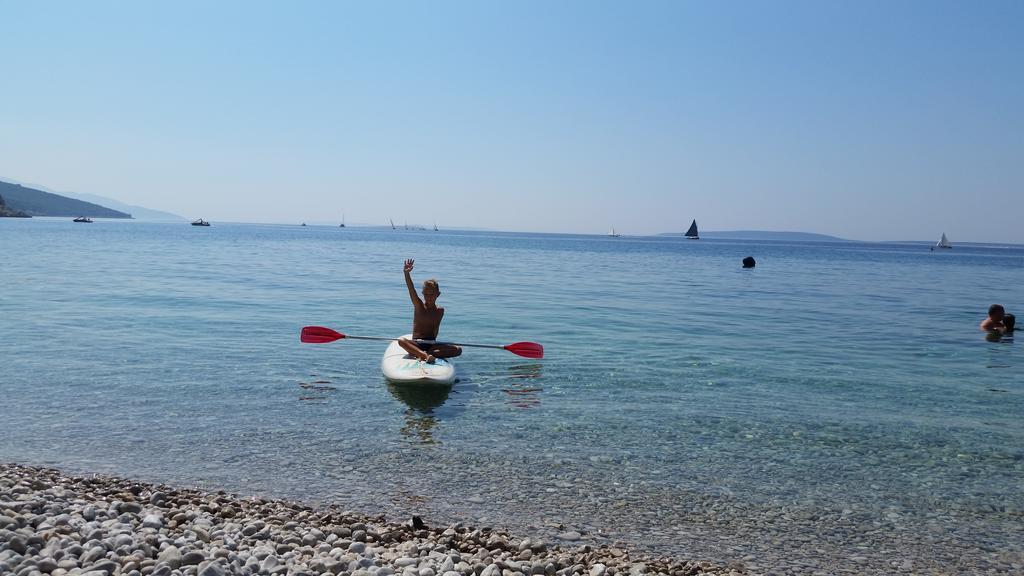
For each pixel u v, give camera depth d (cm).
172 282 2464
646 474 671
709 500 612
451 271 3741
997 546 536
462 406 904
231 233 13462
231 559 416
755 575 477
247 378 1020
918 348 1447
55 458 664
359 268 3669
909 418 884
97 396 891
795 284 3350
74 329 1387
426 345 1136
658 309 2055
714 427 829
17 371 1011
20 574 367
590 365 1188
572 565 464
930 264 6694
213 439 743
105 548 413
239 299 1997
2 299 1839
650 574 449
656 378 1095
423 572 416
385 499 595
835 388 1049
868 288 3177
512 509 581
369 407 888
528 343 1181
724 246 15300
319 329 1219
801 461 716
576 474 667
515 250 8138
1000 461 725
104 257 3975
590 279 3331
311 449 721
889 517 585
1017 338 1608
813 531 555
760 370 1173
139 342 1268
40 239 6581
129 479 615
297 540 471
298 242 8694
